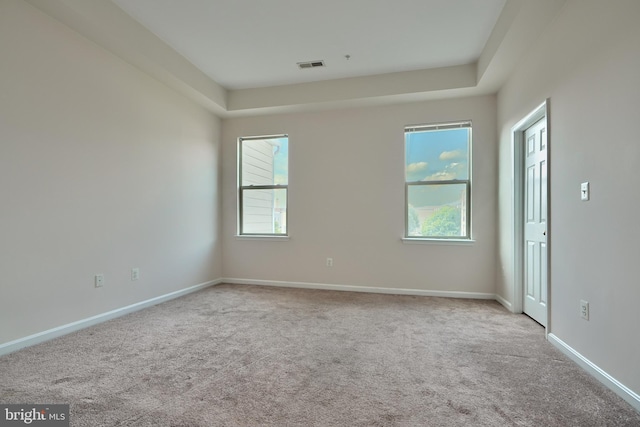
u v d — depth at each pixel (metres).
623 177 1.73
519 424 1.51
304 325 2.94
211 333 2.71
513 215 3.35
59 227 2.60
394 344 2.49
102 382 1.87
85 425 1.47
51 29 2.52
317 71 3.94
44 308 2.49
